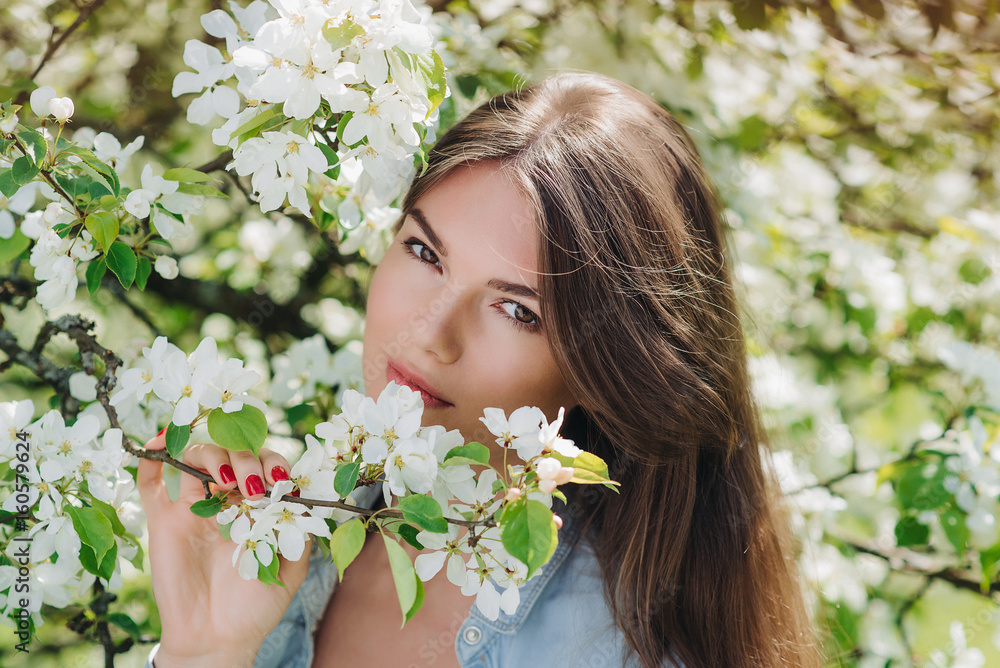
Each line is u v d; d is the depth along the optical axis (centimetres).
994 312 235
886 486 207
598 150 112
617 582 127
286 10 88
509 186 109
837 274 219
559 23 211
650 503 128
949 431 186
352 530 83
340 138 94
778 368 191
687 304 121
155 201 107
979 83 246
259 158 96
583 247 108
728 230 177
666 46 221
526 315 111
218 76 106
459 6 203
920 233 253
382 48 89
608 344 112
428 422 114
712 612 133
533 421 86
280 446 173
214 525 116
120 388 124
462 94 175
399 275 118
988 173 267
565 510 133
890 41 237
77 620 148
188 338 201
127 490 114
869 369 227
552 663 123
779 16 223
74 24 173
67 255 104
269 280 204
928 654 198
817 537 187
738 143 217
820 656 152
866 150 256
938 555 206
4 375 173
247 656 113
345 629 128
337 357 178
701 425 123
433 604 127
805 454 203
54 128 146
